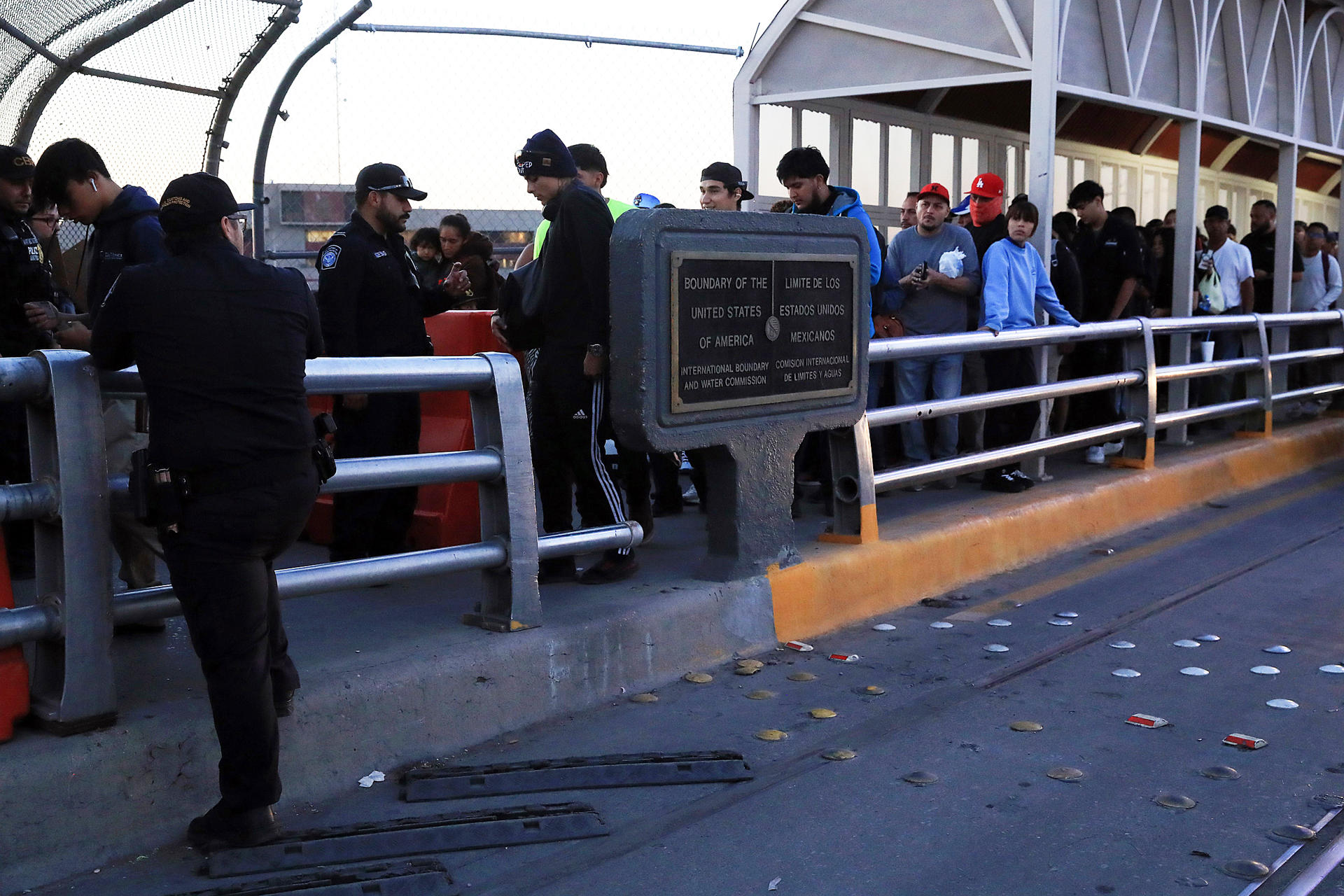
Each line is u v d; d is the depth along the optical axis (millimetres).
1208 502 8312
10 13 5895
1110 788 3576
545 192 4926
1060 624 5355
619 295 4410
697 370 4617
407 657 3857
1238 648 5000
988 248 7320
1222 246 9977
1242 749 3881
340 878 2969
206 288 2998
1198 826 3320
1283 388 10141
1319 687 4500
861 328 5426
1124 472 7859
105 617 3172
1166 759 3805
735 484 4918
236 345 2990
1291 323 10062
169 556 3018
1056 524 6828
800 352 5102
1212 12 9039
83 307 6098
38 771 3004
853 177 8750
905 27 7789
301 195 7965
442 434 5734
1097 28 7848
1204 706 4301
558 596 4672
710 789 3605
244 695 3074
